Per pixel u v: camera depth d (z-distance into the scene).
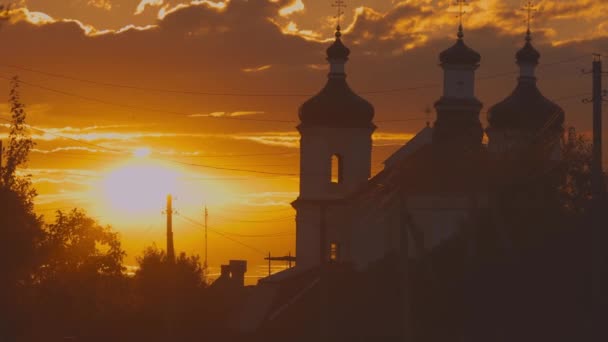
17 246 126.81
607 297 142.62
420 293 159.88
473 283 153.88
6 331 128.25
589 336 139.62
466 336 153.62
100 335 189.75
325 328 156.12
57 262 142.38
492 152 175.25
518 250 154.12
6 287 127.25
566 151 165.12
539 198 160.25
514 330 150.38
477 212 158.62
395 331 166.00
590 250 146.25
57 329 145.75
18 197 128.50
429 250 172.38
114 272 146.12
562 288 150.75
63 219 142.75
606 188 147.50
